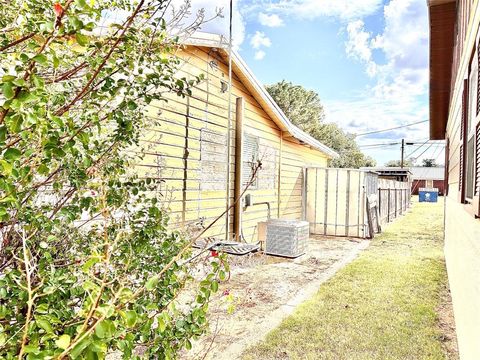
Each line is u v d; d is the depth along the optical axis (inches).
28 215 59.5
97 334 34.3
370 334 132.0
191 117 228.1
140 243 70.8
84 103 65.9
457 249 148.9
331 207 402.6
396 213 625.3
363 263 254.1
